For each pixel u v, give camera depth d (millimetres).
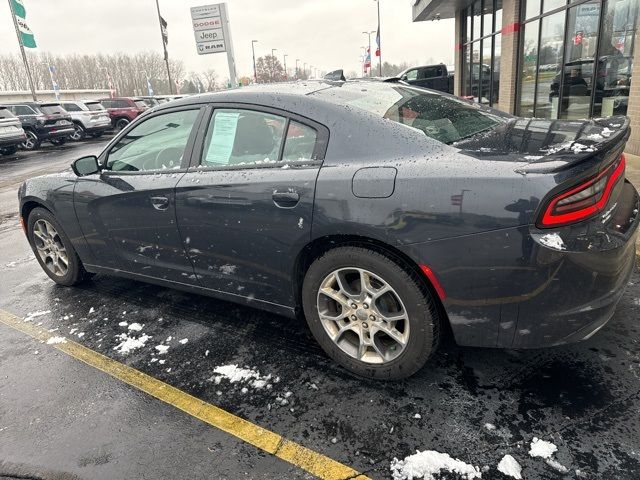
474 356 2551
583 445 1898
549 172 1839
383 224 2100
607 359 2416
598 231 1911
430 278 2070
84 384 2625
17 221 6758
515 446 1927
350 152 2275
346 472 1886
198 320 3244
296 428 2146
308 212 2301
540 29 10109
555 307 1939
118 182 3176
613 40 7512
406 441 2010
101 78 96438
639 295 3002
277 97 2592
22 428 2303
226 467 1959
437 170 2035
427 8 16906
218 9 14805
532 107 10789
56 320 3428
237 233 2607
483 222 1912
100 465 2027
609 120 2496
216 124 2783
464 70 17641
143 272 3289
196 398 2424
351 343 2514
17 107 17766
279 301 2662
